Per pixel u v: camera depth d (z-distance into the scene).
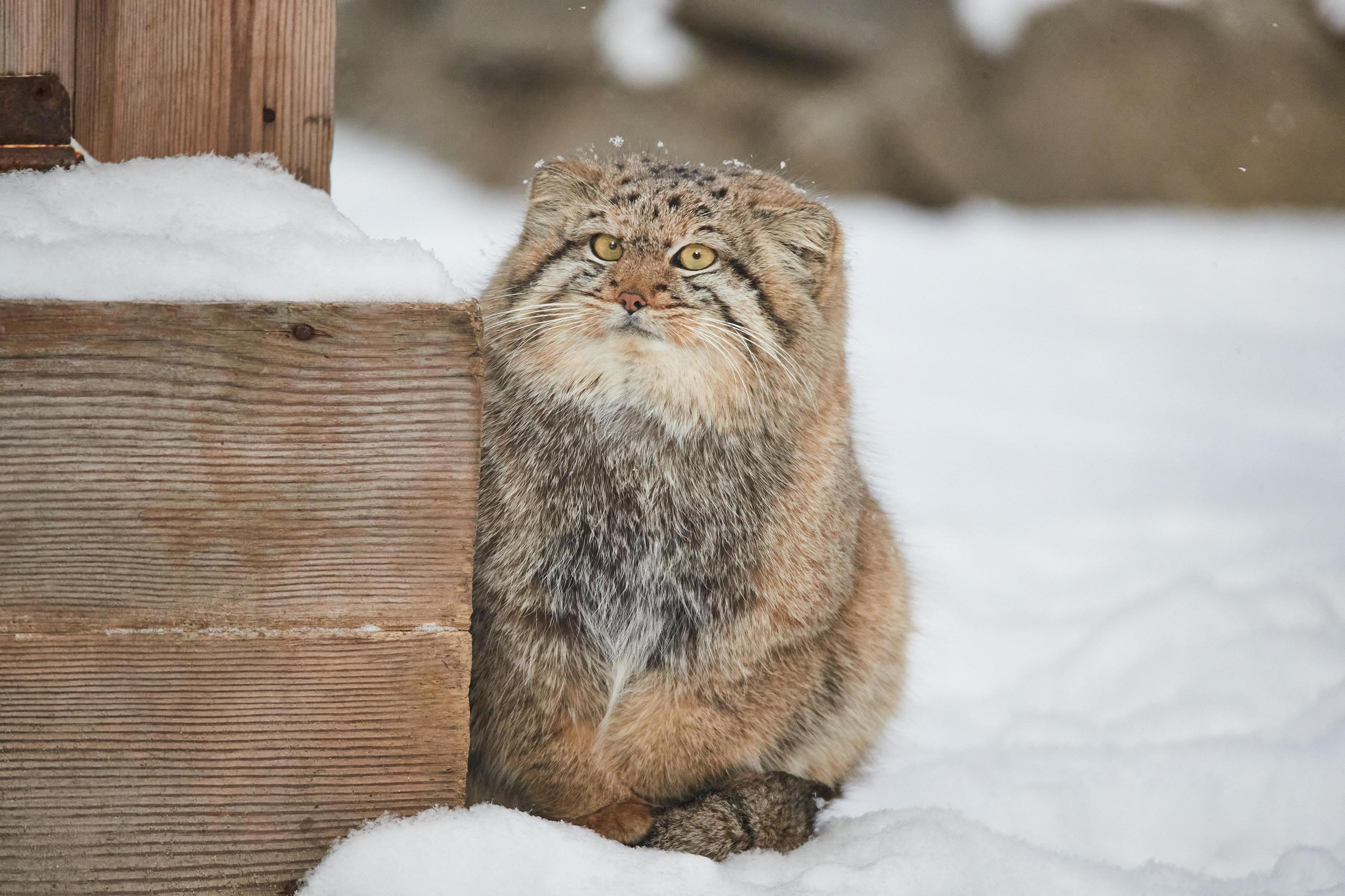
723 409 7.09
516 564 6.91
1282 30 35.22
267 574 5.59
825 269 7.61
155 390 5.44
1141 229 34.22
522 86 32.97
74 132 6.36
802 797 7.19
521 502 6.95
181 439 5.48
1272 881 6.78
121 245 5.47
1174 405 20.56
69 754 5.46
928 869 6.13
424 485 5.70
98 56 6.35
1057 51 34.44
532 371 7.08
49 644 5.42
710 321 7.06
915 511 14.65
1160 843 7.97
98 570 5.45
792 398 7.29
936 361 22.94
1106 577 12.62
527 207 7.87
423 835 5.70
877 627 8.12
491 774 7.33
